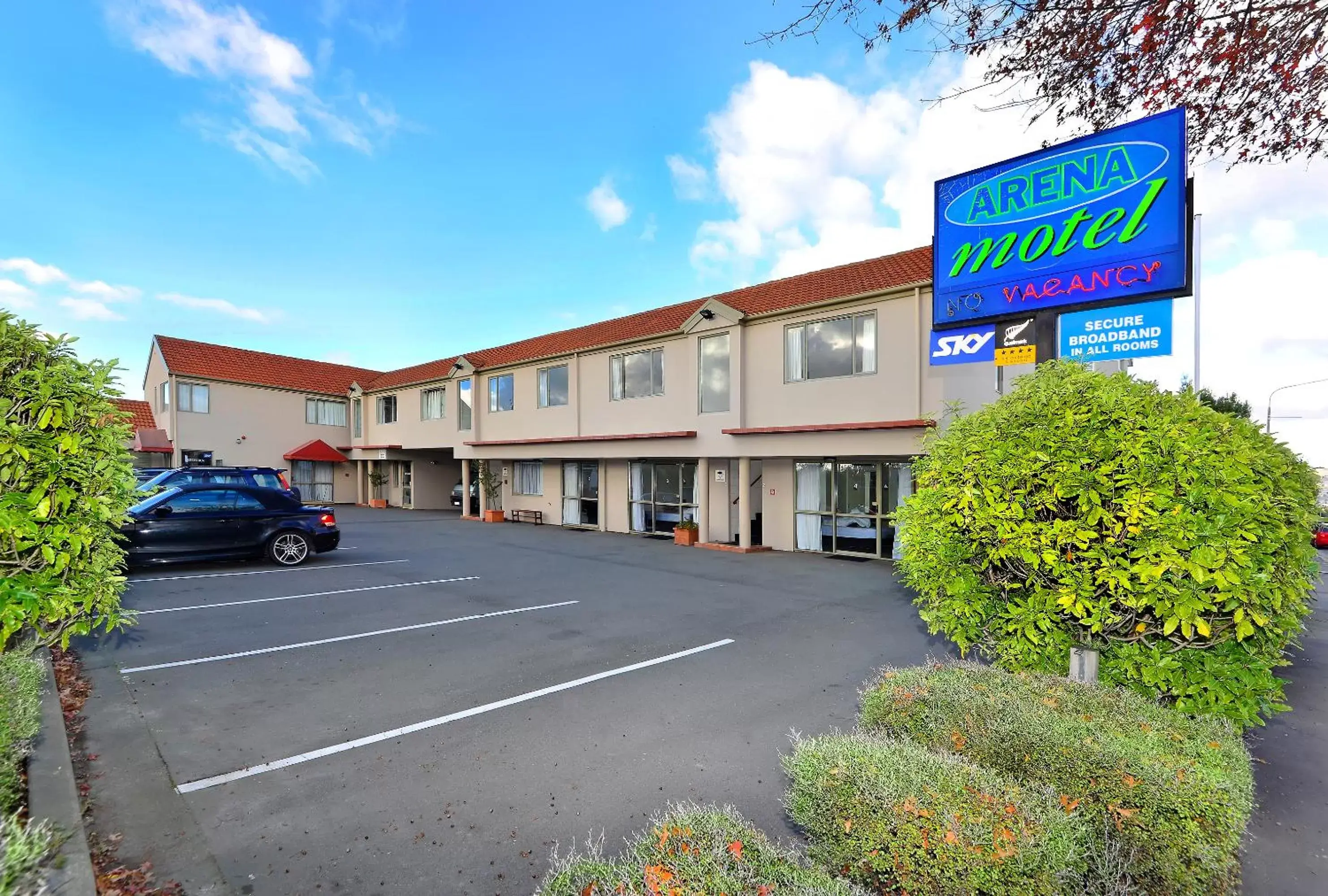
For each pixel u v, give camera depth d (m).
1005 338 5.85
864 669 6.03
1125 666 3.65
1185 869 2.34
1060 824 2.22
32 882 2.06
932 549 4.15
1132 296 5.15
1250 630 3.25
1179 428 3.51
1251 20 3.42
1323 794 3.70
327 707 4.94
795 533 14.68
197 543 10.96
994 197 5.91
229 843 3.10
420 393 24.55
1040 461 3.68
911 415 11.37
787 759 2.85
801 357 13.14
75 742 4.22
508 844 3.14
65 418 3.47
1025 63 3.98
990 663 4.29
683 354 15.38
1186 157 4.90
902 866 2.15
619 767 3.97
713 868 1.92
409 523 20.88
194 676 5.64
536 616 8.14
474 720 4.72
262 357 28.69
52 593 3.38
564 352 18.34
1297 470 4.89
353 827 3.27
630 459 17.98
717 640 7.04
